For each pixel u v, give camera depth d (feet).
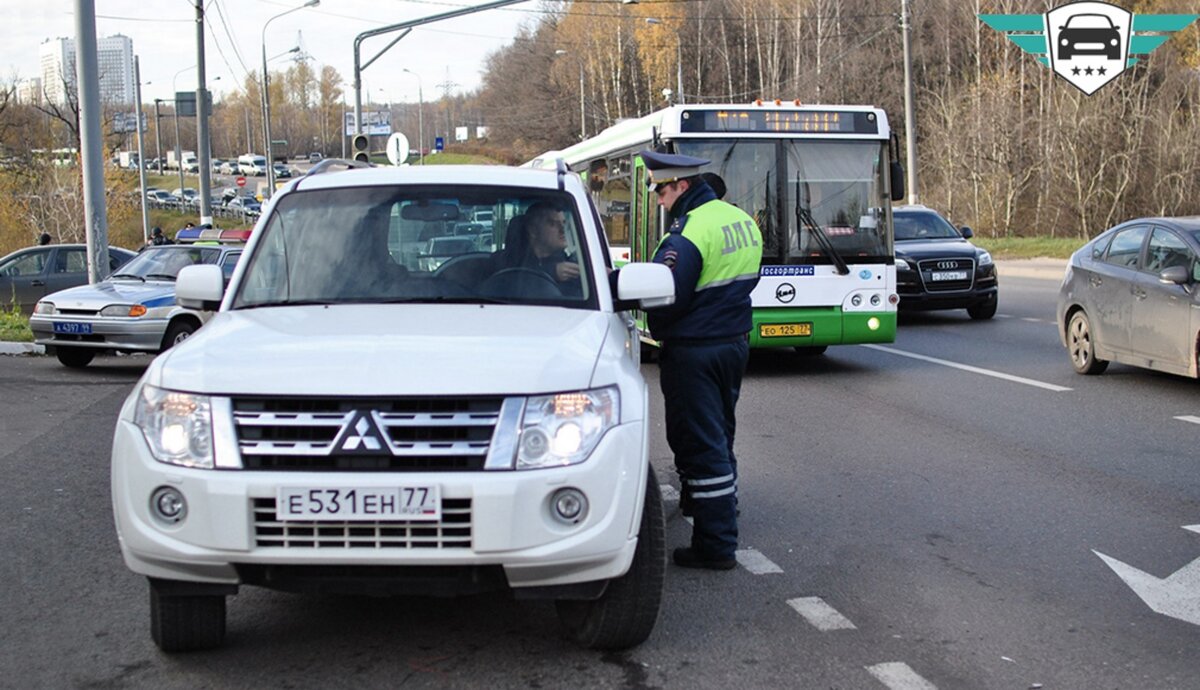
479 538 12.91
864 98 221.46
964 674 14.64
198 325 48.01
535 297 16.90
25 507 23.72
